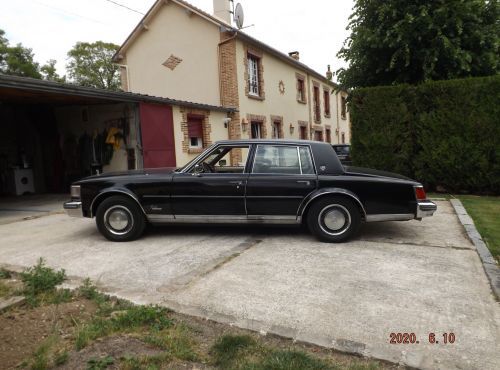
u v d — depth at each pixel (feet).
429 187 34.65
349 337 9.67
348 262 15.37
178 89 54.60
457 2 37.37
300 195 18.20
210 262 15.60
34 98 34.24
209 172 19.52
